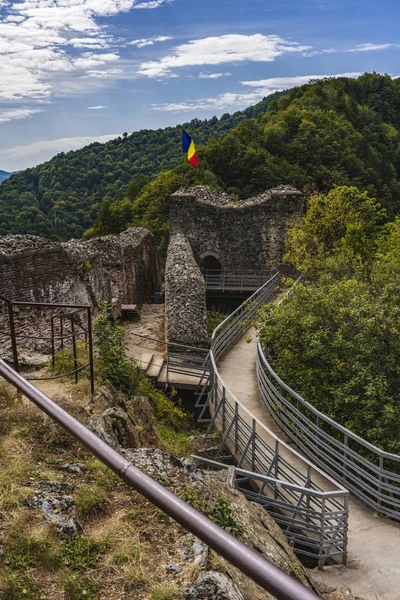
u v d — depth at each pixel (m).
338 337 12.25
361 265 18.50
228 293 28.48
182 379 14.45
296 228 26.75
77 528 4.04
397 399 11.53
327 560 8.07
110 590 3.47
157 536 4.14
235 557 1.33
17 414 5.81
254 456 9.86
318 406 12.27
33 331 11.73
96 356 10.23
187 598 3.41
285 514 8.96
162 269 41.72
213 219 29.38
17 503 4.03
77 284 14.38
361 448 11.23
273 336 13.66
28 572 3.39
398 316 12.20
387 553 8.10
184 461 5.86
